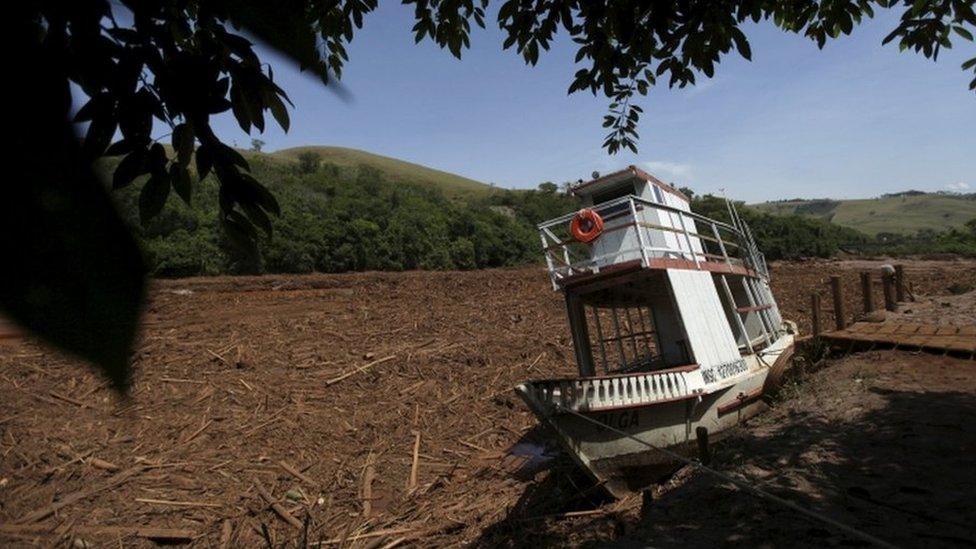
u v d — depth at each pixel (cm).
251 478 905
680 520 529
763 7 409
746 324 1349
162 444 976
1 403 1000
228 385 1210
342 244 2681
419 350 1505
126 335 71
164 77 144
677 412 891
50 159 82
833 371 1042
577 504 823
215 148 161
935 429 666
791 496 532
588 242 947
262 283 2131
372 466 968
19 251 72
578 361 987
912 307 1734
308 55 109
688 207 1296
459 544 748
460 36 390
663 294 1129
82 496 816
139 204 143
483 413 1190
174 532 761
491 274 2859
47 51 103
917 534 439
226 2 108
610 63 375
